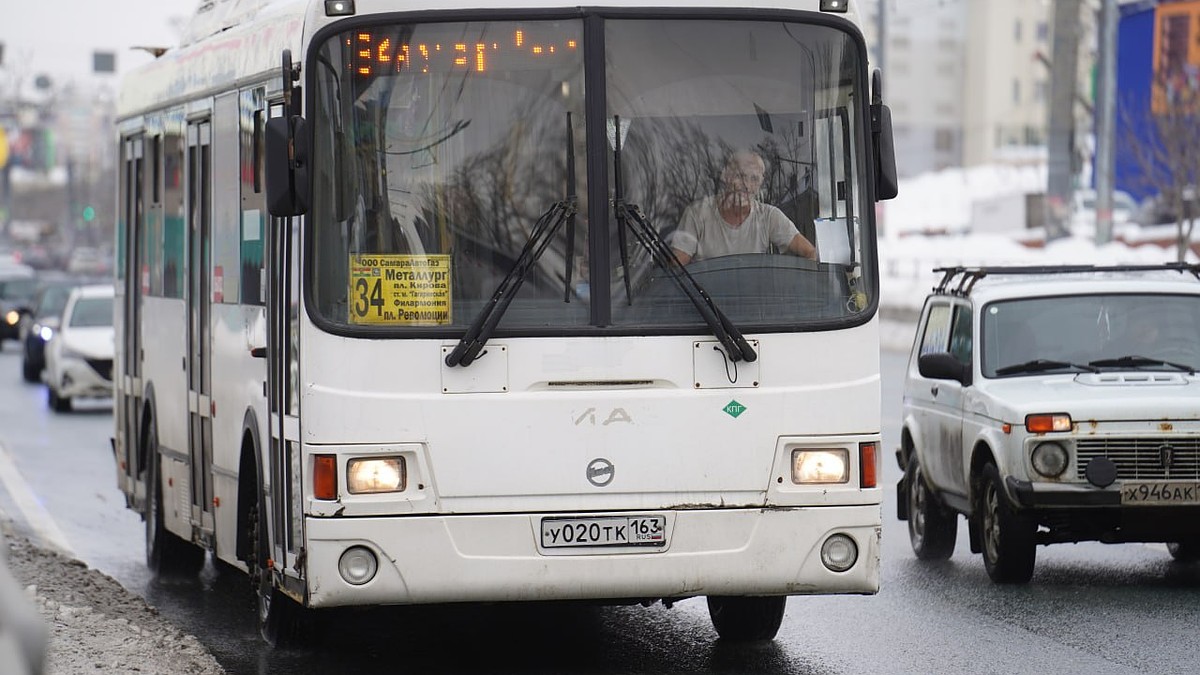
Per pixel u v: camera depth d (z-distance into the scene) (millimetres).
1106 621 27203
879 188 22141
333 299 21516
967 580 31625
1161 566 33094
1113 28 98938
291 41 23109
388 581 21344
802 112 22062
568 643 26031
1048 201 116375
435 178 21594
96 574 31391
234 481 26359
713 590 21688
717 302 21703
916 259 119562
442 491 21312
